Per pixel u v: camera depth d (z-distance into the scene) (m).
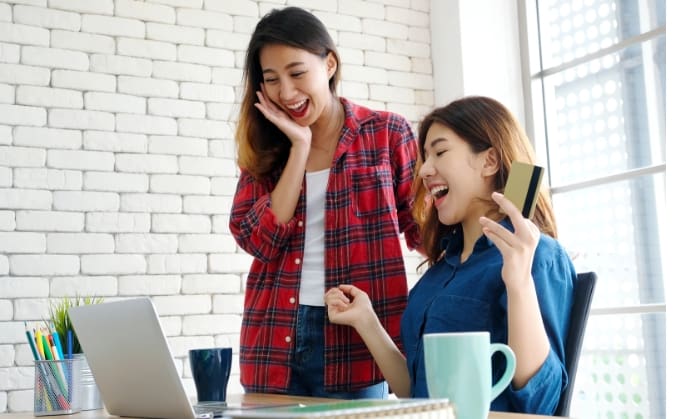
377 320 1.63
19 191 2.88
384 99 3.61
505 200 1.14
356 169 1.90
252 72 1.92
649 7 3.19
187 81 3.20
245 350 1.92
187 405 1.17
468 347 0.96
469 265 1.47
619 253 3.27
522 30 3.70
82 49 3.04
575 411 3.40
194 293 3.11
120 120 3.07
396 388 1.59
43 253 2.88
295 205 1.87
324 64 1.88
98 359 1.31
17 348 2.80
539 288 1.31
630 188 3.23
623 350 3.23
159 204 3.09
